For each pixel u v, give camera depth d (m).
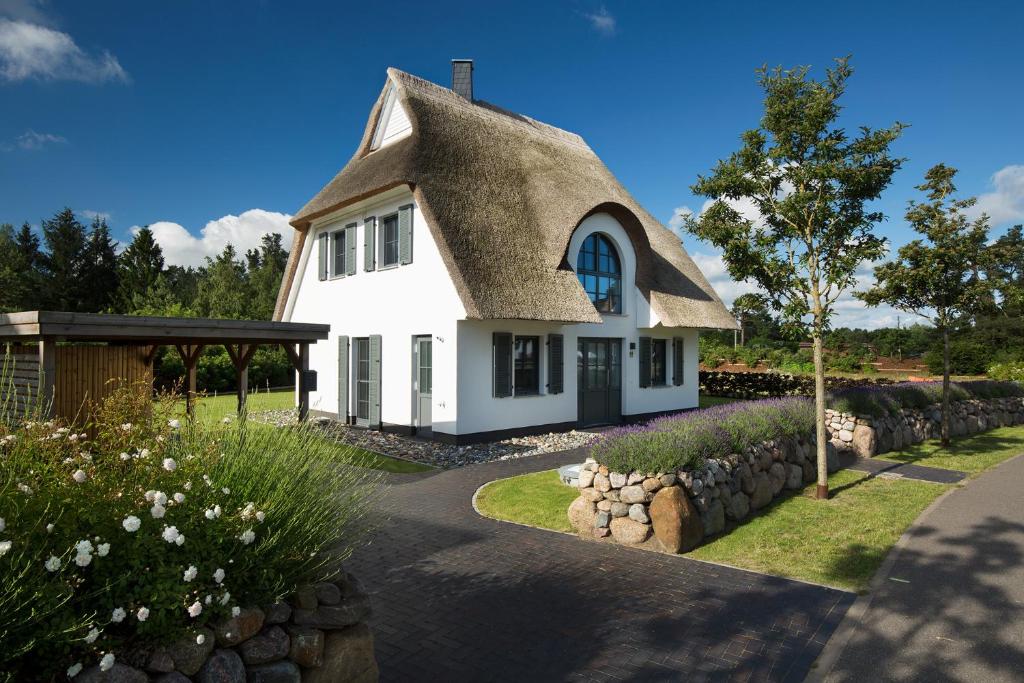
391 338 14.52
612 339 16.52
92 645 2.46
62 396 8.52
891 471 10.16
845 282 7.98
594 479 6.88
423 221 13.53
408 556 6.16
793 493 8.62
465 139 15.62
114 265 42.50
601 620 4.71
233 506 3.38
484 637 4.45
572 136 21.73
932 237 11.05
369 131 17.48
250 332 9.88
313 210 16.22
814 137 7.95
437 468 10.55
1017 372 22.20
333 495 4.09
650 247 17.11
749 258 8.29
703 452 7.05
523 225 14.25
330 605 3.41
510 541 6.63
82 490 2.92
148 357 10.15
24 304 38.50
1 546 2.24
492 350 13.29
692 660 4.11
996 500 8.13
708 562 5.95
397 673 3.95
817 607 4.91
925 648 4.22
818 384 8.30
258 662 2.94
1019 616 4.68
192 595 2.77
